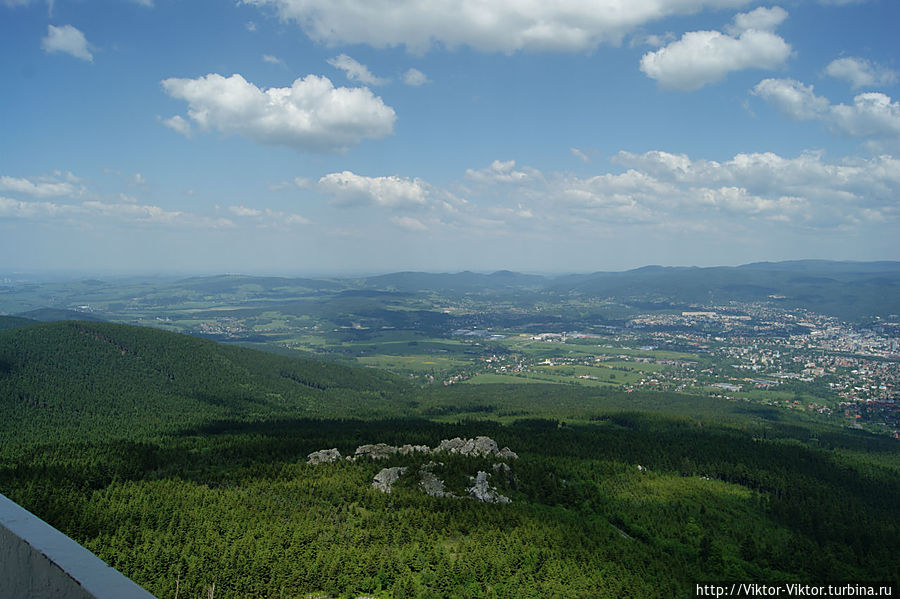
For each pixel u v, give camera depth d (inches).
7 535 378.3
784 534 5556.1
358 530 4628.4
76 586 302.0
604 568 4362.7
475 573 4092.0
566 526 5073.8
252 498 5162.4
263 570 3860.7
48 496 4889.3
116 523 4426.7
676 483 6727.4
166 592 3535.9
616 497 6146.7
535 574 4183.1
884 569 4830.2
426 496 5393.7
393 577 4020.7
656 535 5329.7
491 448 7091.5
